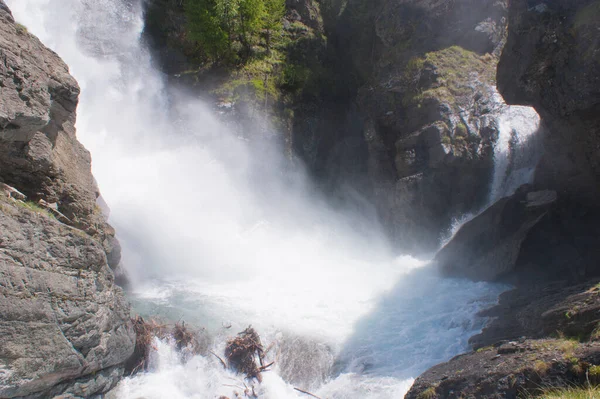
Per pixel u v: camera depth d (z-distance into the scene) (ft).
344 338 34.22
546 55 35.45
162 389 24.84
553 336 23.25
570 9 34.14
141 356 26.09
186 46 71.31
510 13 39.40
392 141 58.65
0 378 15.21
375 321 36.91
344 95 71.05
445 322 35.12
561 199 41.24
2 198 16.25
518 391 19.76
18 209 16.10
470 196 53.36
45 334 16.80
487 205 52.95
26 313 15.98
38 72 17.98
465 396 21.06
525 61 37.60
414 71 57.21
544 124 40.93
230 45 68.54
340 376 30.63
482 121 53.11
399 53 60.95
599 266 35.96
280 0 70.44
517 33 38.14
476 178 52.95
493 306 35.04
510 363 21.43
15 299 15.60
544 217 39.88
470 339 30.81
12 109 16.25
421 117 54.65
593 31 31.53
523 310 29.86
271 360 30.53
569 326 22.79
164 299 37.50
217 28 66.54
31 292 16.28
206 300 38.29
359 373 30.58
